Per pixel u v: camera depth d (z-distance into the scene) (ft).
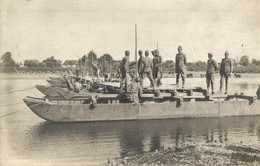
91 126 56.03
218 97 65.31
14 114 65.51
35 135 50.78
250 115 64.54
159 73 66.54
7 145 46.55
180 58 66.90
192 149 39.06
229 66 67.15
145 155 39.42
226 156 36.40
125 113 58.65
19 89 99.19
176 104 60.70
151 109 59.52
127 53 62.44
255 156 36.42
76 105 57.16
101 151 43.42
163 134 51.55
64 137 49.70
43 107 56.39
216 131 53.42
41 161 41.06
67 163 39.37
